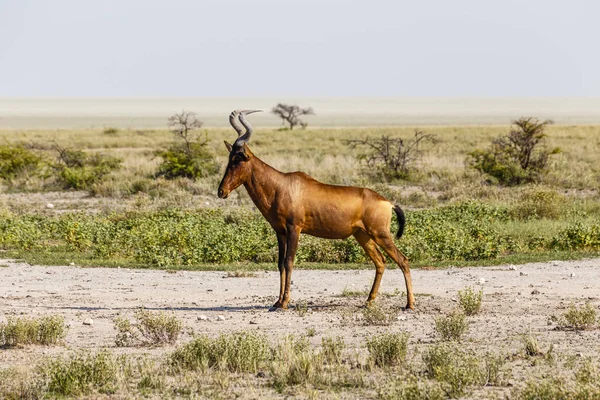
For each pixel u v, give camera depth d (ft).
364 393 112.98
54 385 115.34
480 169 490.90
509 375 120.47
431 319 170.60
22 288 211.20
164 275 234.17
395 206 181.88
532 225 308.40
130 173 506.89
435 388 108.47
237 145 178.81
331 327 162.50
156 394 113.29
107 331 160.15
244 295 203.21
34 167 515.91
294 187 179.42
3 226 307.58
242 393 113.29
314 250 260.83
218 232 277.44
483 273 230.07
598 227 280.31
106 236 286.46
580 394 104.12
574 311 158.10
